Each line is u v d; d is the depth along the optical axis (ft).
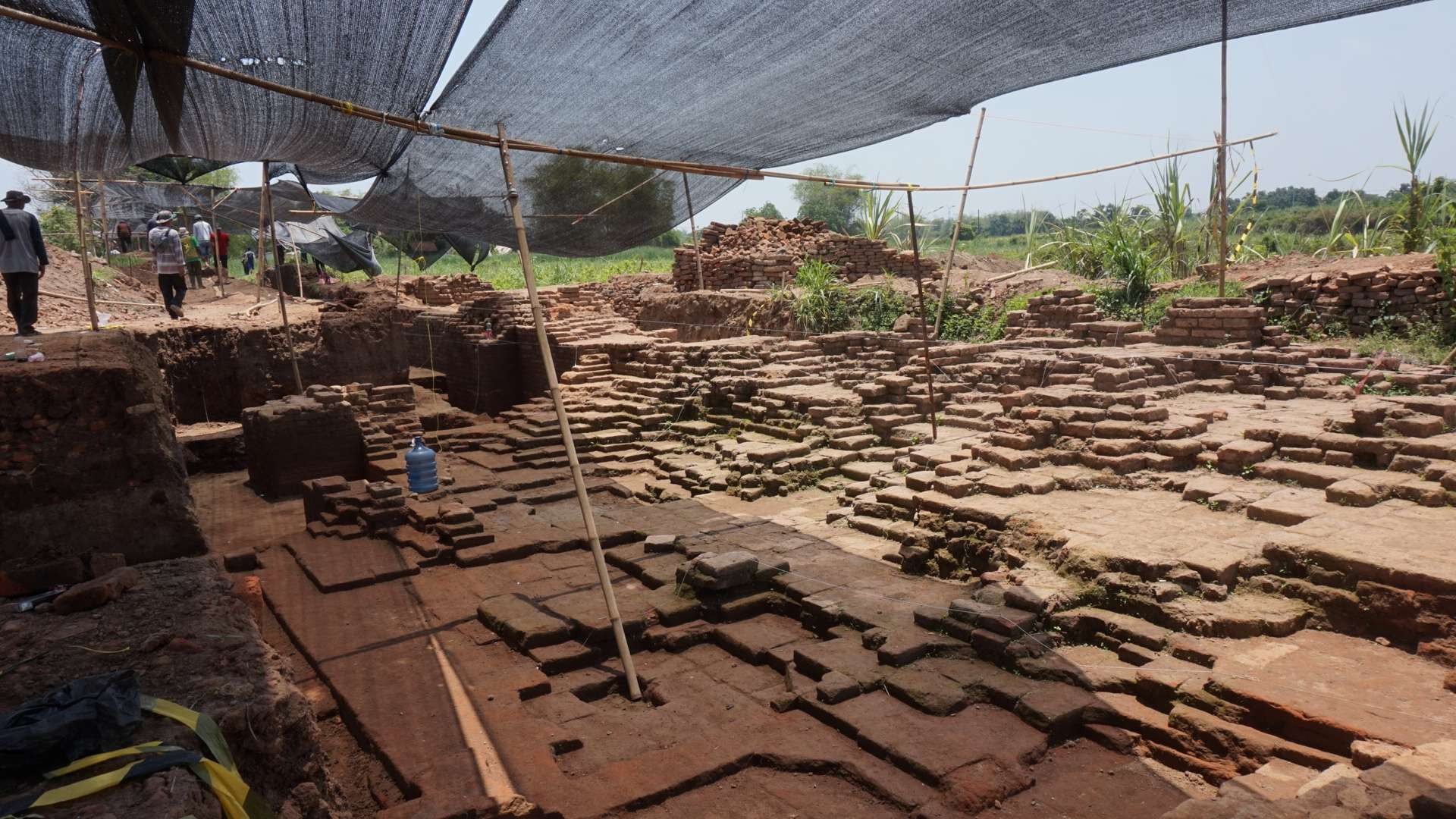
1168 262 60.95
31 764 9.76
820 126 22.22
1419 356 36.83
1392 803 11.52
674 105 20.26
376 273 95.09
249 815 9.96
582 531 30.45
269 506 38.47
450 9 15.17
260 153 24.39
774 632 22.52
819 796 15.81
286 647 23.71
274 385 51.01
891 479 31.12
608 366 53.26
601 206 29.78
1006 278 59.11
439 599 25.46
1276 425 27.14
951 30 16.63
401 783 16.39
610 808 15.26
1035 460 28.14
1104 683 17.69
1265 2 14.98
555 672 21.26
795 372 44.01
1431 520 20.44
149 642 13.62
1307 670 16.47
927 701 17.75
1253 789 13.88
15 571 16.70
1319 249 56.44
